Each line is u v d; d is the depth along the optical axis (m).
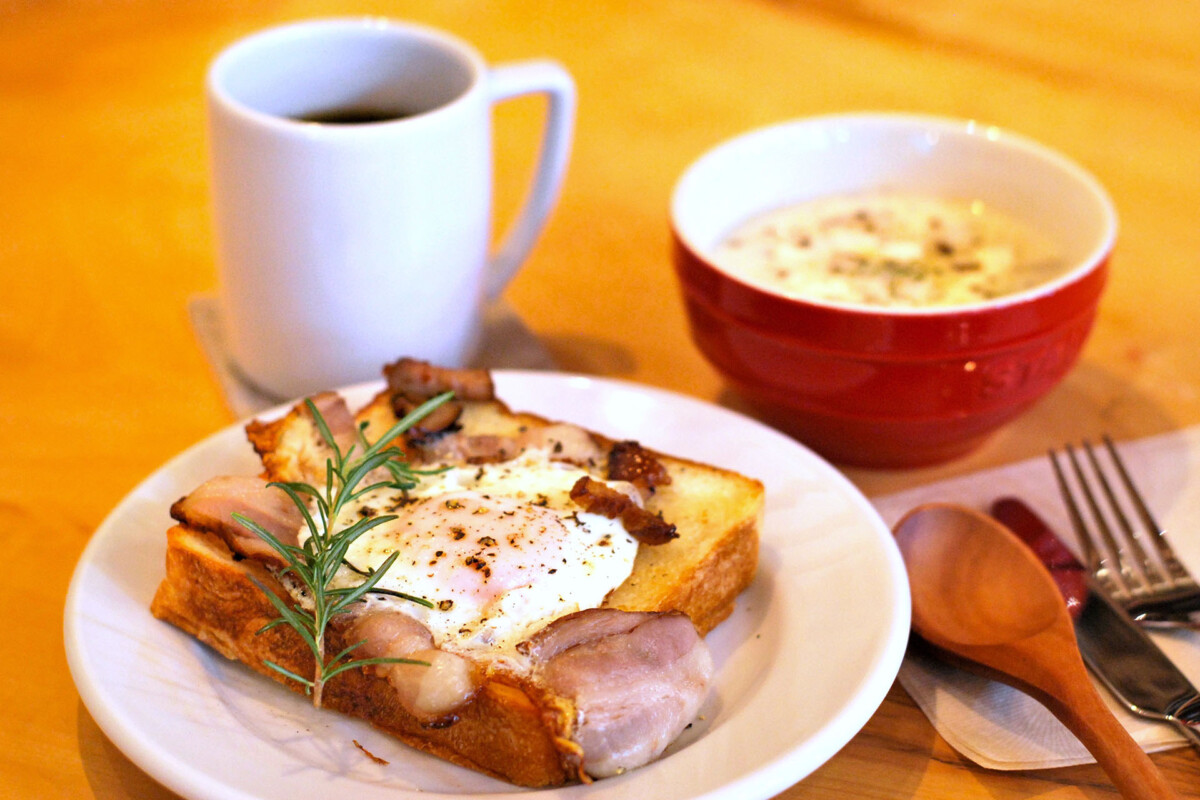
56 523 0.50
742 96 0.75
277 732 0.43
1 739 0.44
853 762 0.43
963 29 0.82
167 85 0.75
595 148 0.71
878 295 0.53
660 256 0.65
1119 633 0.45
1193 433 0.54
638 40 0.80
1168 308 0.60
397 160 0.51
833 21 0.83
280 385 0.55
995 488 0.51
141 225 0.65
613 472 0.47
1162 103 0.74
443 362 0.56
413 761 0.42
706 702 0.44
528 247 0.58
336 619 0.43
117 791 0.43
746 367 0.52
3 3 0.82
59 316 0.60
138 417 0.55
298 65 0.55
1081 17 0.83
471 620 0.43
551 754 0.41
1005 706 0.44
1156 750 0.42
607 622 0.42
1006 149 0.56
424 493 0.46
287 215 0.52
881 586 0.45
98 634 0.44
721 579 0.46
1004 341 0.49
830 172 0.58
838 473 0.49
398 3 0.83
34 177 0.68
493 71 0.55
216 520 0.44
